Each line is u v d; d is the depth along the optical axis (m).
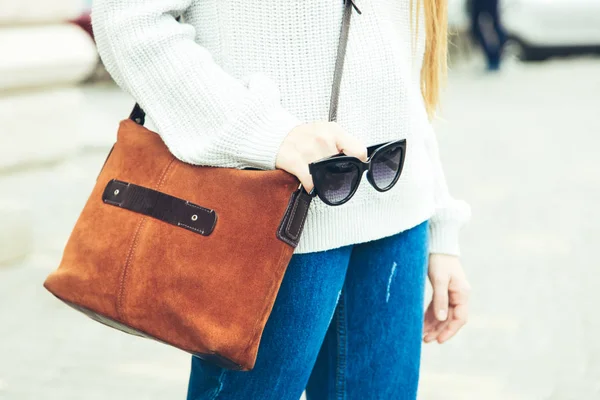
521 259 4.89
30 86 7.20
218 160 1.46
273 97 1.47
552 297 4.30
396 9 1.67
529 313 4.10
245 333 1.41
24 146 7.19
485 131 9.38
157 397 3.22
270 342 1.54
